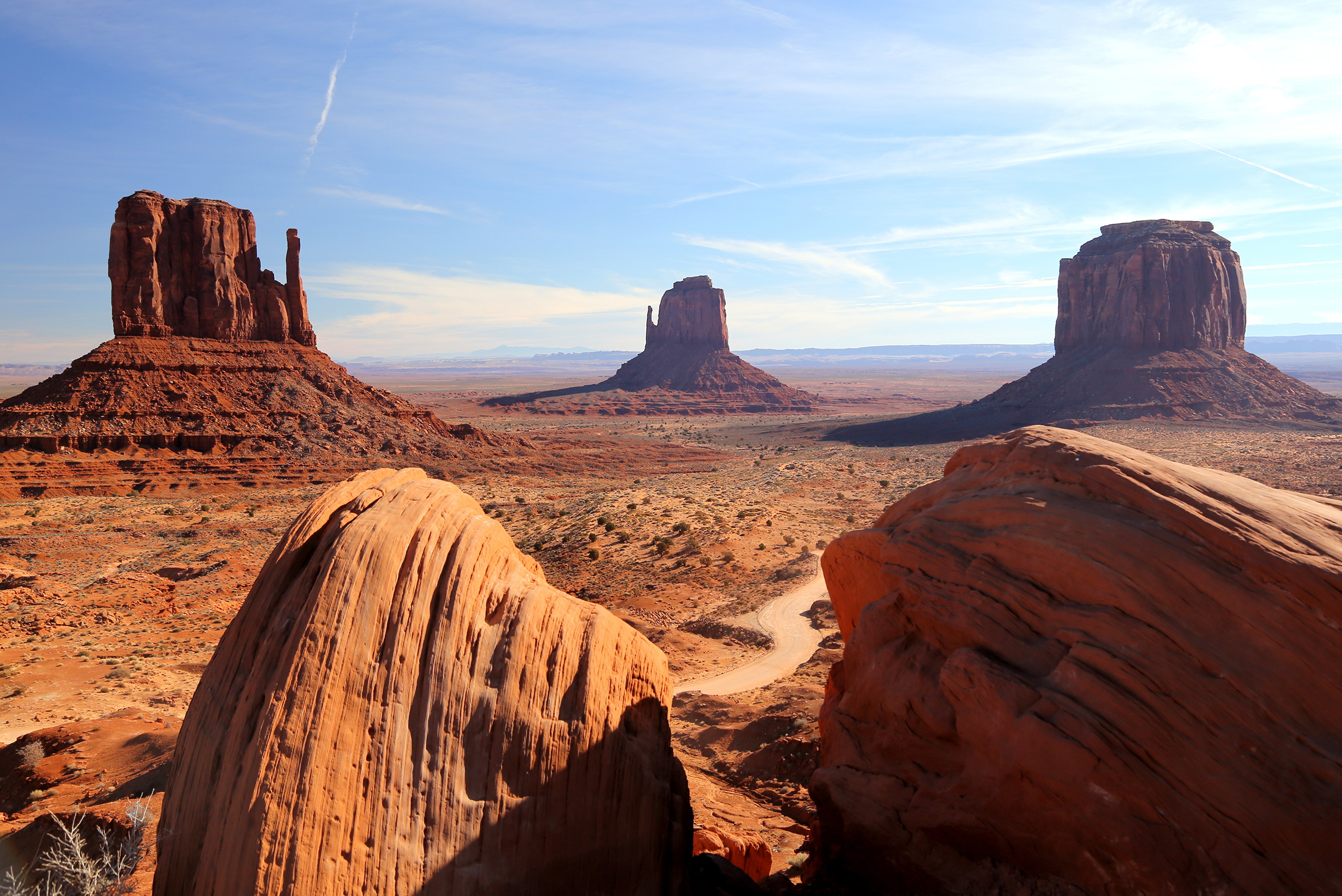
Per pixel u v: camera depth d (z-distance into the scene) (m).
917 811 9.86
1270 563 7.93
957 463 12.51
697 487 97.62
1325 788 7.27
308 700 8.49
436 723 9.07
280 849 7.84
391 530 9.78
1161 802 7.76
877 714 10.95
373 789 8.45
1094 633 8.57
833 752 11.64
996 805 8.89
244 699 8.86
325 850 7.99
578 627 10.88
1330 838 7.16
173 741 22.12
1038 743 8.31
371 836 8.28
